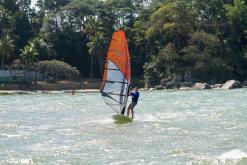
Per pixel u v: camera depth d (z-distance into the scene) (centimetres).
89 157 3700
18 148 4191
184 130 5116
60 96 14688
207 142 4269
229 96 11950
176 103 9600
